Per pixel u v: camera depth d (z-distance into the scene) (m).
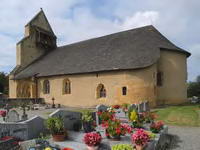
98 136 8.29
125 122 13.02
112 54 26.42
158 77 24.88
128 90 22.66
